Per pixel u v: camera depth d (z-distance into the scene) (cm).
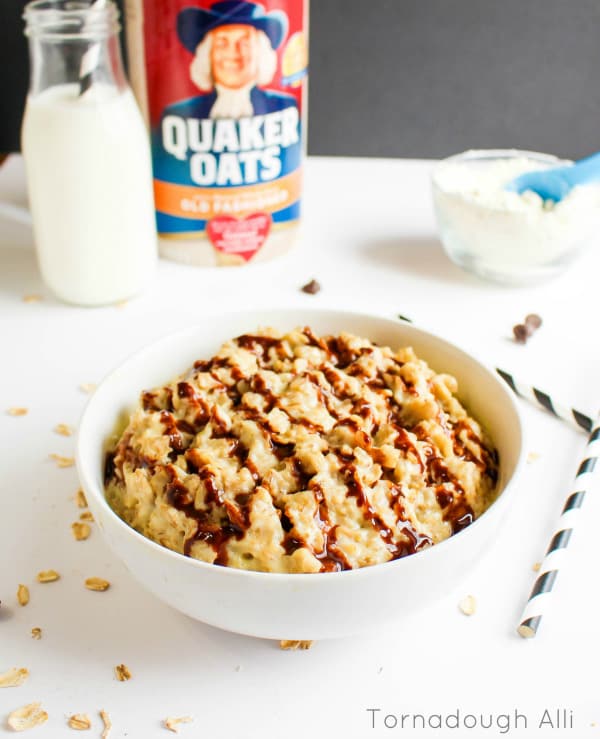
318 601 45
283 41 67
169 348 55
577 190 68
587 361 63
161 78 67
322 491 47
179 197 70
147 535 48
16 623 49
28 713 46
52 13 63
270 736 46
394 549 47
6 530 53
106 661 48
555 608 50
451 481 49
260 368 54
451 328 66
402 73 99
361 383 52
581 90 100
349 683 48
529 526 53
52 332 66
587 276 71
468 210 67
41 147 64
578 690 47
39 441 58
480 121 102
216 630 49
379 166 84
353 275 71
